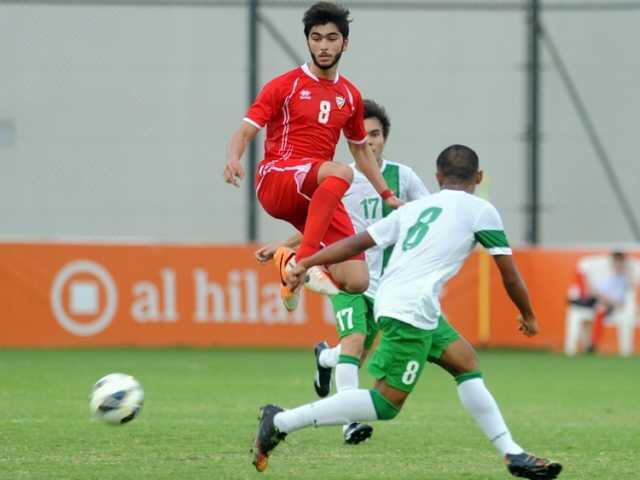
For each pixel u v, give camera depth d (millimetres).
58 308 64500
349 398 23094
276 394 43438
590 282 67250
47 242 64438
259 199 28719
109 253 64938
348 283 27734
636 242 74562
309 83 28203
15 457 26906
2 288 64062
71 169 73062
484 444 30047
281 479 24250
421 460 27219
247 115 27750
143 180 73188
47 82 73188
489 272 67438
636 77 74562
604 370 56625
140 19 73312
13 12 73062
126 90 73375
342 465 26312
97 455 27328
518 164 74312
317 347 33031
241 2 73438
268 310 65938
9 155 72938
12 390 43438
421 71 74250
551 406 40750
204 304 65625
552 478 23000
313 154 28250
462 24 74438
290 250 26734
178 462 26406
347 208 33469
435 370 57312
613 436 32281
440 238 22969
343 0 74125
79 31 73312
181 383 47375
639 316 66750
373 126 33156
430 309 22719
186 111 73375
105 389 26547
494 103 74375
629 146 74562
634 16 74500
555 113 74500
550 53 74562
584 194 74438
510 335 67750
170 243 67312
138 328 65062
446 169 23703
